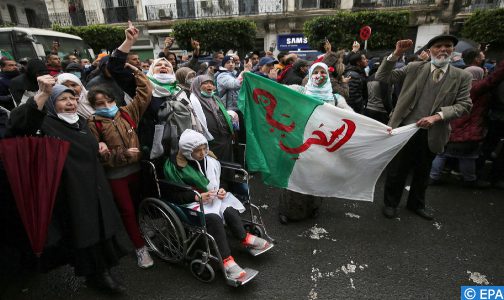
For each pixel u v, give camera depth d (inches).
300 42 601.9
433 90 105.4
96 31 565.6
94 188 77.5
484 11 424.5
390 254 101.8
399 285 88.4
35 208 67.5
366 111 167.3
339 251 104.0
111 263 84.9
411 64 111.3
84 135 77.4
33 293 89.7
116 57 96.1
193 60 211.5
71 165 73.8
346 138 105.0
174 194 91.6
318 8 597.0
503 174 143.7
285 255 102.3
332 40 475.8
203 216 85.0
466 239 108.7
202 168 97.0
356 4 577.3
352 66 184.7
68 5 669.9
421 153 113.8
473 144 137.4
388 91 158.6
